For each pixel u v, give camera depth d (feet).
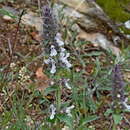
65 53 9.80
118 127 13.79
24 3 18.86
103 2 19.94
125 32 18.98
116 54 17.44
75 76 12.57
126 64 13.17
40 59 15.67
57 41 9.45
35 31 17.57
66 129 11.02
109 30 18.89
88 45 17.69
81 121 10.36
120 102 8.71
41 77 15.01
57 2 19.15
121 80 8.69
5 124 10.93
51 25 9.37
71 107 10.12
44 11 9.40
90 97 11.94
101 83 12.50
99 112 14.08
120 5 19.92
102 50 17.63
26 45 16.79
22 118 10.85
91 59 16.70
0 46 16.44
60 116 9.88
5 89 12.71
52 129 10.54
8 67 12.82
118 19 19.44
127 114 14.43
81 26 18.53
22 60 15.56
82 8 19.45
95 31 18.58
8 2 18.69
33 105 12.95
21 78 11.96
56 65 9.68
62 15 15.08
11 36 17.13
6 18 17.94
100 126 13.71
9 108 12.28
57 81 9.88
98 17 19.30
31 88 13.04
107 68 14.44
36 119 12.44
